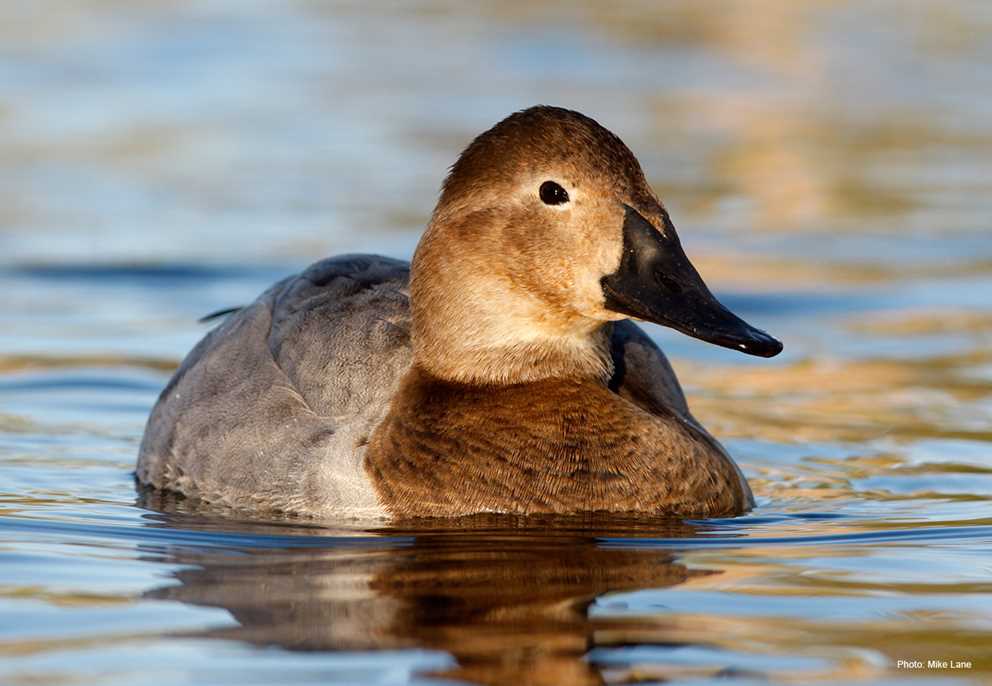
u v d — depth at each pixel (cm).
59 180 2128
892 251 1864
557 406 1012
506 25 3269
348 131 2428
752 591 837
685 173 2205
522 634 761
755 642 756
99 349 1506
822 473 1166
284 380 1063
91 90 2639
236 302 1662
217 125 2450
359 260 1134
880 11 3419
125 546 930
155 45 2986
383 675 706
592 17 3366
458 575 862
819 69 2886
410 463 998
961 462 1189
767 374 1468
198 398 1098
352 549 920
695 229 1956
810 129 2462
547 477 991
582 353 1038
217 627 774
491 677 704
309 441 1031
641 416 1017
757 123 2494
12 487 1093
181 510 1032
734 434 1283
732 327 956
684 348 1569
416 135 2405
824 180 2183
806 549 930
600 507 989
